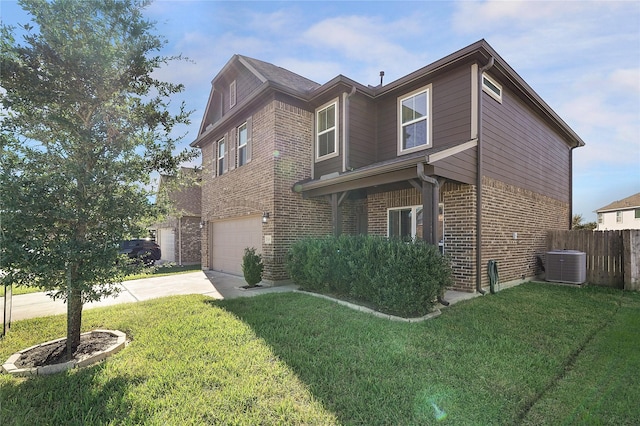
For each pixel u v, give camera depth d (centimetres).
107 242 376
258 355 367
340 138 898
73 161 375
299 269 774
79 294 392
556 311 575
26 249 328
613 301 667
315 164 979
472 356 371
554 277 892
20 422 251
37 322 526
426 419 253
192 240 1684
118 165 393
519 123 918
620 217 3042
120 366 342
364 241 637
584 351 397
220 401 274
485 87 765
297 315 535
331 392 291
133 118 421
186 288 841
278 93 909
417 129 852
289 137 930
